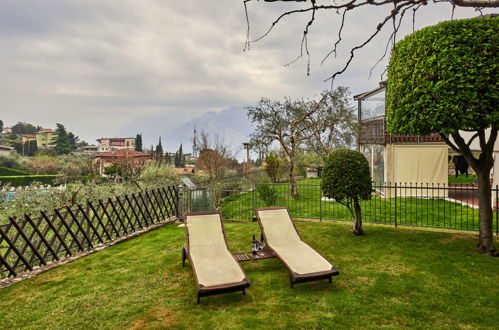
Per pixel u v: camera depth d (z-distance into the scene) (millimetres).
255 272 5922
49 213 9102
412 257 6434
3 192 10570
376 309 4383
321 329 3914
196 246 6004
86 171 25000
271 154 21797
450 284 5133
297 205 13719
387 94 7094
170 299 4859
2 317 4422
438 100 5668
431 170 15000
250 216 11805
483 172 6582
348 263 6203
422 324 3979
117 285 5441
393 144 15094
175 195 11141
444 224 8969
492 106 5402
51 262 6621
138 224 9320
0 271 5711
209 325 4070
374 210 11859
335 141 17828
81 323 4219
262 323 4086
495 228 8656
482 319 4066
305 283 5328
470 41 5398
